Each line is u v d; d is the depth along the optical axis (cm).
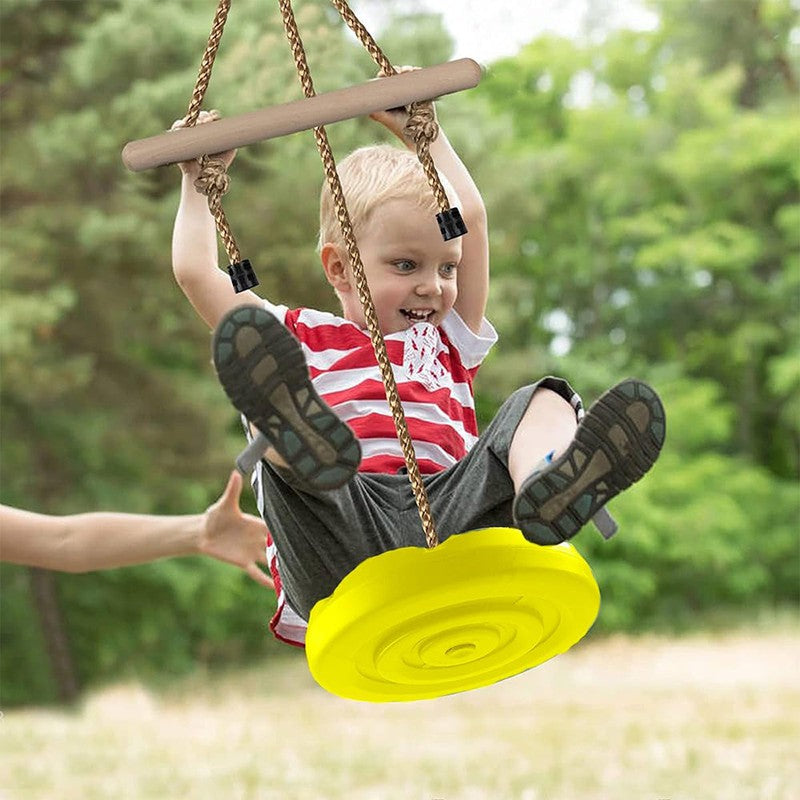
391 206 454
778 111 3209
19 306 1950
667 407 3041
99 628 2711
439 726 1530
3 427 2327
